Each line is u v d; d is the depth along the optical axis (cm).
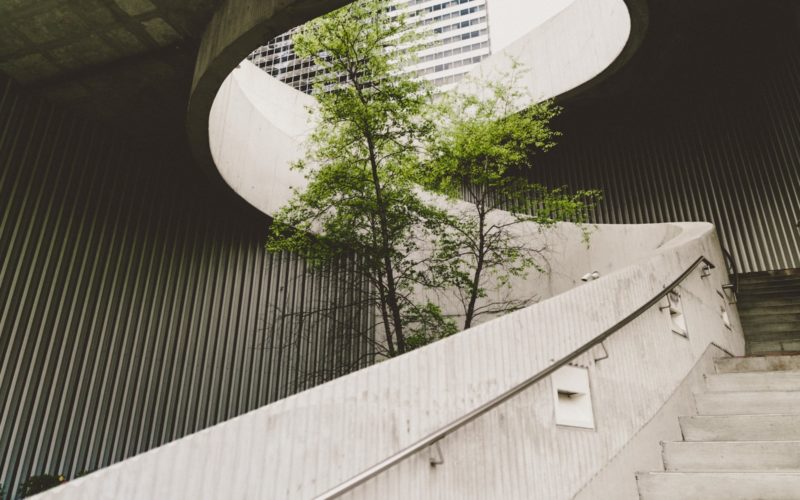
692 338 452
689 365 427
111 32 632
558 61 1204
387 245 805
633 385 344
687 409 400
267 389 920
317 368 1012
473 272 1108
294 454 163
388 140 809
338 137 816
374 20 743
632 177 1190
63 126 728
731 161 1067
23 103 688
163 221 830
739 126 1073
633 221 1161
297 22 527
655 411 357
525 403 259
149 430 729
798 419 343
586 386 301
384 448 189
